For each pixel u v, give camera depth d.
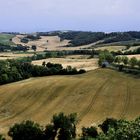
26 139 64.12
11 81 131.00
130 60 129.12
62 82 115.19
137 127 21.47
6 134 81.12
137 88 104.62
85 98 102.00
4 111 102.69
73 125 66.31
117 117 88.88
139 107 92.94
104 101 98.56
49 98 106.00
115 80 113.38
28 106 103.75
